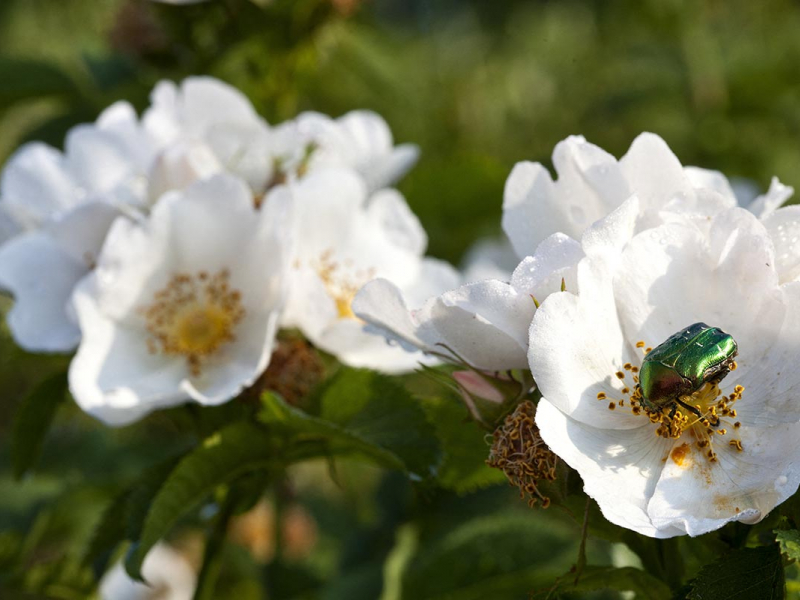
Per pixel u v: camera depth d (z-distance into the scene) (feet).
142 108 2.04
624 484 1.19
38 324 1.51
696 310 1.22
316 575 1.88
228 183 1.45
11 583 1.65
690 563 1.36
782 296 1.20
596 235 1.20
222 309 1.48
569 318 1.18
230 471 1.41
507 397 1.24
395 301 1.22
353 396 1.42
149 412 1.49
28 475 1.58
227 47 1.94
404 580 1.62
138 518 1.41
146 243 1.46
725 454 1.20
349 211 1.58
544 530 1.61
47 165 1.59
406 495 1.84
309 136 1.59
